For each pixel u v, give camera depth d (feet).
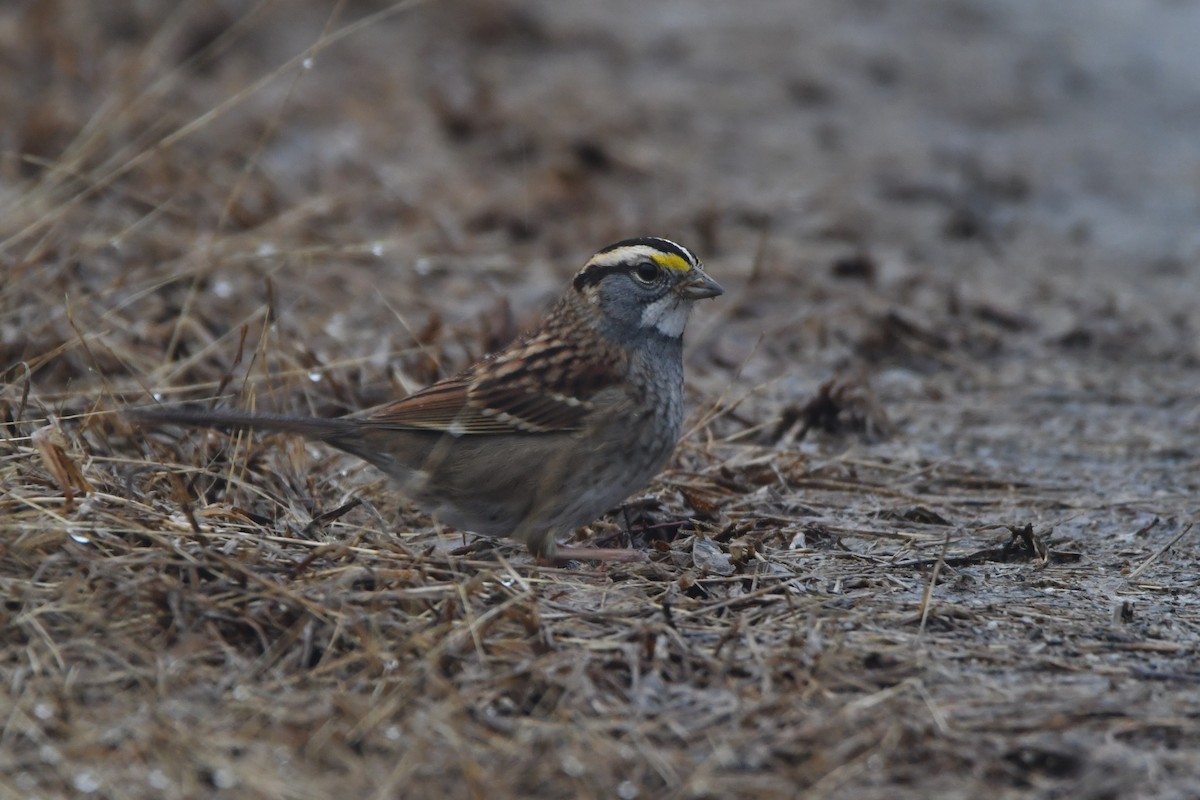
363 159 62.80
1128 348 52.54
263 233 51.39
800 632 27.91
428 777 22.95
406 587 28.43
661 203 64.23
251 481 33.86
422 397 30.86
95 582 27.20
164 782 22.63
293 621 26.68
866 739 24.17
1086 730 24.91
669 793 22.89
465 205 59.82
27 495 29.96
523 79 78.13
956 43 95.50
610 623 28.17
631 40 86.69
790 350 50.60
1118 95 89.97
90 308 42.55
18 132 57.11
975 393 47.85
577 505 31.30
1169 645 28.50
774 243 61.31
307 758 23.36
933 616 29.27
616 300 31.76
